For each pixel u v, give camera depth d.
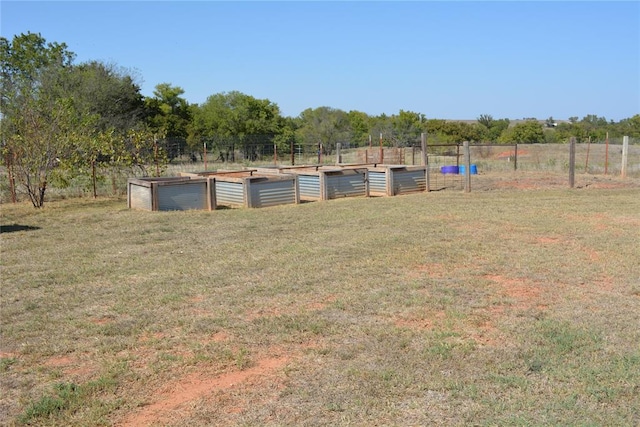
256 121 47.84
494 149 49.03
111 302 6.55
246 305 6.33
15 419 3.98
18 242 10.12
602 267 7.76
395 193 17.55
